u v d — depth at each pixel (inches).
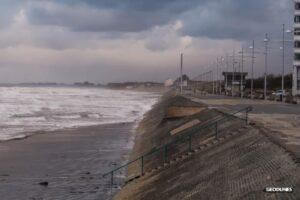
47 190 1252.5
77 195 1191.6
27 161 1688.0
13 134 2549.2
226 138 1254.9
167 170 1183.6
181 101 3380.9
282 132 1157.7
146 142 1993.1
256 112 1935.3
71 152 1888.5
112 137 2396.7
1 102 6058.1
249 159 894.4
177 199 864.3
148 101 7204.7
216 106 2440.9
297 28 4451.3
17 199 1170.6
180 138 1491.1
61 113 4306.1
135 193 1091.3
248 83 6525.6
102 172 1457.9
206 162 1058.1
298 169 693.3
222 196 736.3
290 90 4982.8
